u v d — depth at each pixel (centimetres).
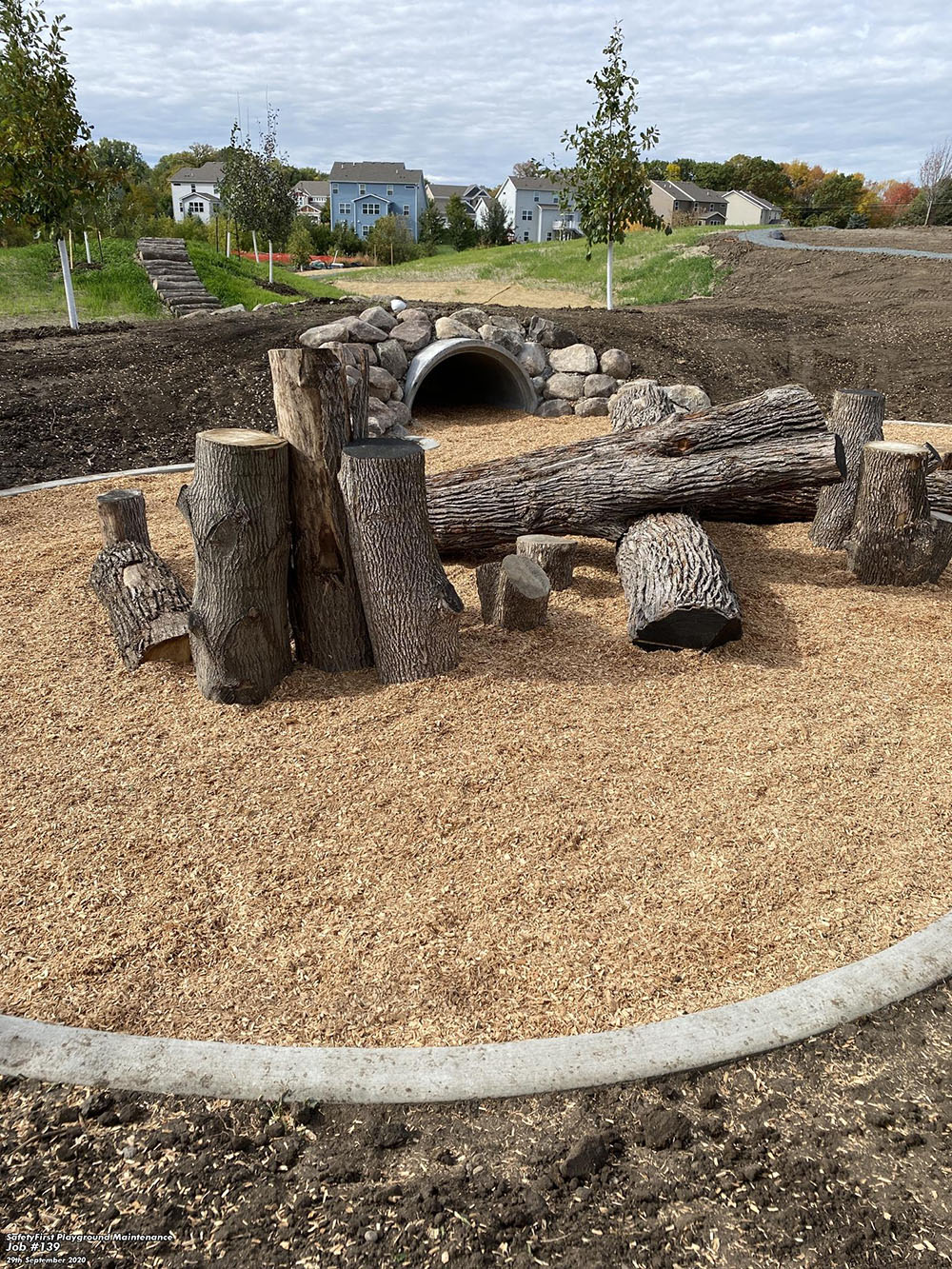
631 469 588
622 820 349
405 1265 192
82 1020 259
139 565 529
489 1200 206
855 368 1265
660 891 312
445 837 339
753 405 600
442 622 449
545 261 2808
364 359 459
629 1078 239
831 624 533
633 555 545
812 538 684
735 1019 256
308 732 407
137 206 3042
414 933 293
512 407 1136
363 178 7638
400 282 2662
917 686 460
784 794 367
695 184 6888
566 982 274
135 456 916
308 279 2573
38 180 1308
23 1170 213
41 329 1290
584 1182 212
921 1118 230
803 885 316
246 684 429
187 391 1040
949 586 600
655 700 440
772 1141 223
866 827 348
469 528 605
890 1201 207
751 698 444
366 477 422
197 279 1847
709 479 573
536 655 483
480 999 268
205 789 367
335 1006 264
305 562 447
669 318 1415
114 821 348
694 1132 225
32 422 943
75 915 300
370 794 363
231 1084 234
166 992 270
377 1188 209
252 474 402
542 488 599
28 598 551
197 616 425
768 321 1457
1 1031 250
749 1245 197
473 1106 232
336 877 319
